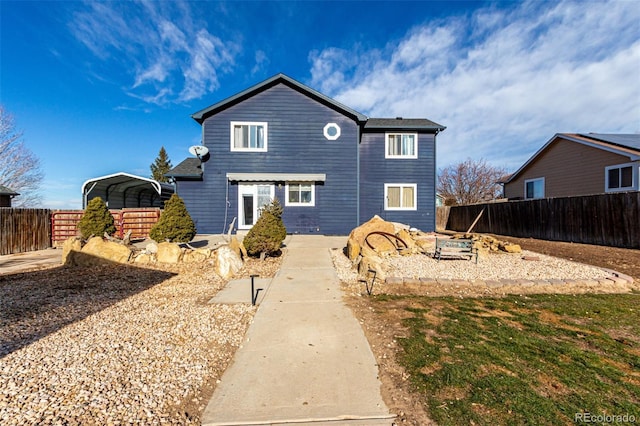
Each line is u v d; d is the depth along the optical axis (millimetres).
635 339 3951
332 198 14664
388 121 17000
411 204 16188
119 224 14250
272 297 5766
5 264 8945
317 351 3646
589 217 11695
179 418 2482
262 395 2797
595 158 15984
